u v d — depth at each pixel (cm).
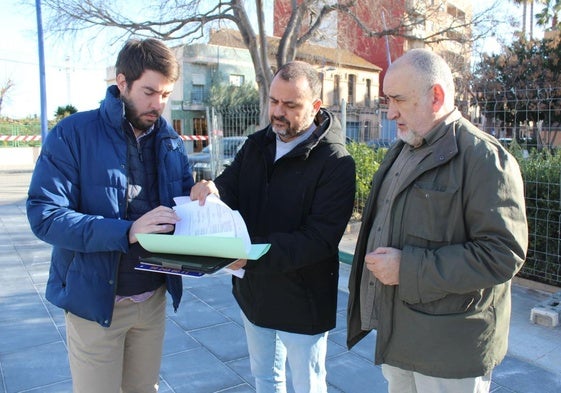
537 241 474
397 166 181
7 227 747
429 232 160
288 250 183
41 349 330
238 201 226
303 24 1375
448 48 1325
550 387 290
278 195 205
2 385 285
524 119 506
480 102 501
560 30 1479
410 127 165
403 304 166
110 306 175
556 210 454
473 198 151
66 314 185
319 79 200
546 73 1504
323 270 207
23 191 1244
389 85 165
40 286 466
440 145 160
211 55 2833
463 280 149
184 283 482
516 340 355
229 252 145
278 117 195
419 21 1264
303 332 205
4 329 364
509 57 1459
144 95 169
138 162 185
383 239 177
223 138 973
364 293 190
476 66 1234
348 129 838
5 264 543
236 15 1201
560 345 347
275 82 193
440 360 160
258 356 224
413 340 164
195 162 1177
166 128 196
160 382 293
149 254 161
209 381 295
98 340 179
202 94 2858
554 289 457
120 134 175
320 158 197
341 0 1273
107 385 184
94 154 171
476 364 159
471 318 158
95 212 172
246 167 223
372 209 190
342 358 327
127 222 164
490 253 147
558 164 468
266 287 207
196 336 359
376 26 1362
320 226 190
